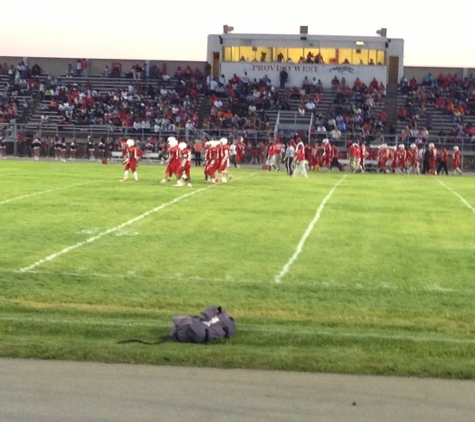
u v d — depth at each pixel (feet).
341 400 25.14
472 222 71.46
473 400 25.41
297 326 35.04
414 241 59.52
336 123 201.57
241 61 224.12
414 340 32.04
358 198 91.86
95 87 222.28
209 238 58.54
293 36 223.71
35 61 230.89
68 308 37.76
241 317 36.83
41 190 90.43
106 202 79.15
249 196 89.56
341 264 49.90
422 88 218.59
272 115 206.80
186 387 26.07
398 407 24.62
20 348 29.68
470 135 196.85
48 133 191.31
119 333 32.63
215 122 202.39
